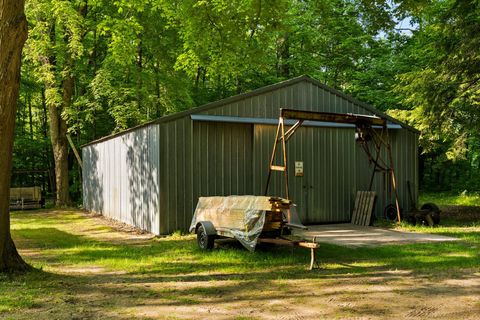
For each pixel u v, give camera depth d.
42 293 5.96
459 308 5.43
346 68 27.48
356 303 5.62
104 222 15.47
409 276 7.13
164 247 10.09
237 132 13.35
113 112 20.73
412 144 16.53
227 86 27.86
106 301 5.64
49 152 28.75
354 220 14.67
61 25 20.62
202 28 12.71
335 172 15.01
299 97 14.45
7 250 7.01
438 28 16.11
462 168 27.27
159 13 21.31
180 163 12.34
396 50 26.03
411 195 16.31
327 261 8.35
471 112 16.12
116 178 15.91
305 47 27.45
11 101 6.65
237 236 9.11
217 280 6.88
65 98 22.03
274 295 5.99
